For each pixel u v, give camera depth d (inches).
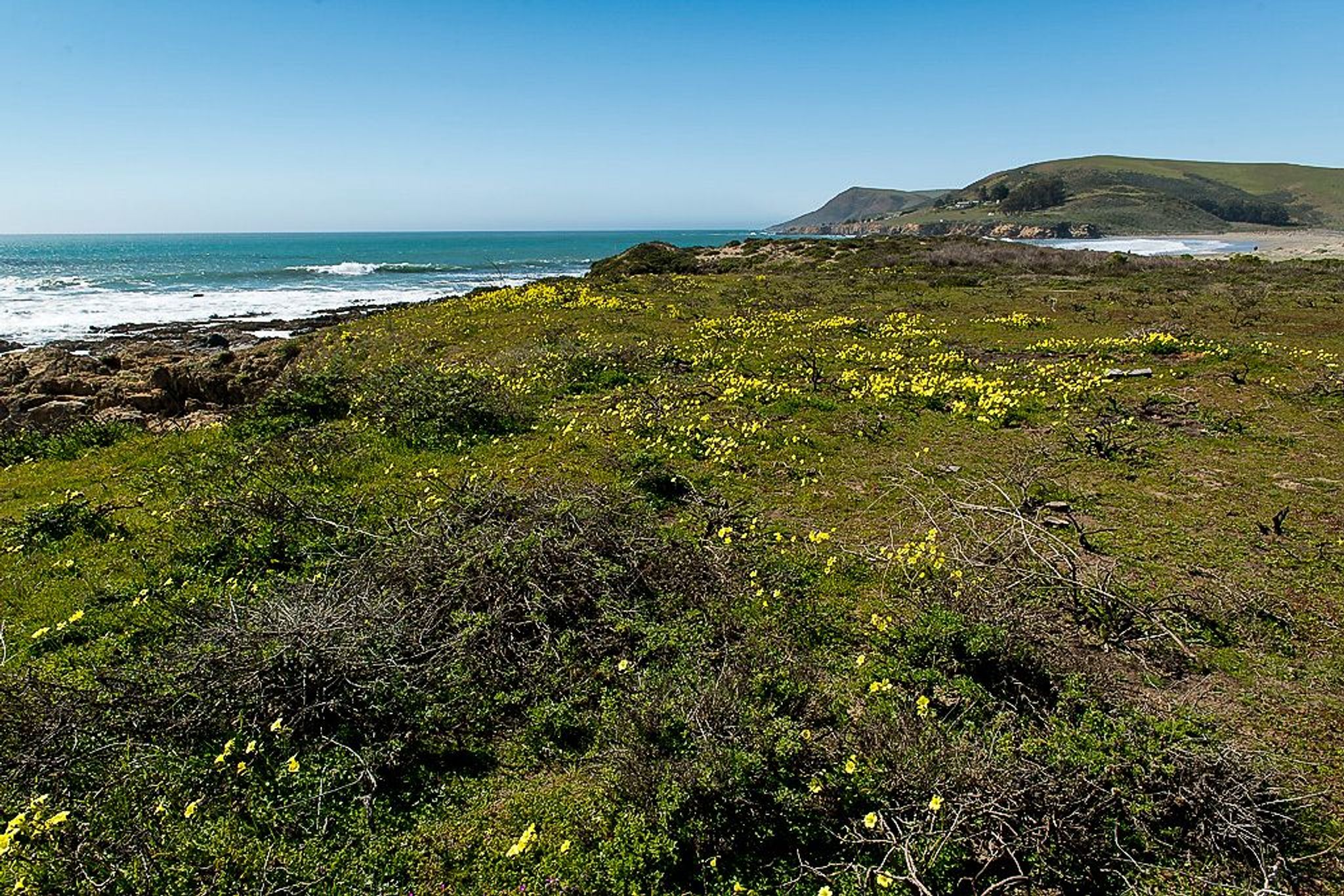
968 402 492.7
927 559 271.1
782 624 234.2
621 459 390.3
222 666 197.0
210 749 183.8
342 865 158.4
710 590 249.0
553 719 194.4
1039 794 156.9
